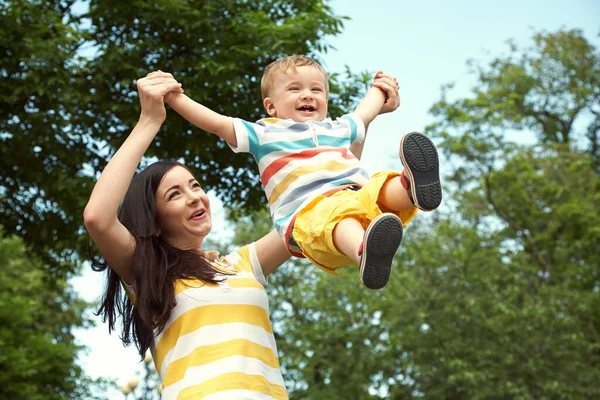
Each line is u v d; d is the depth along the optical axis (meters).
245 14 10.09
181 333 2.91
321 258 2.90
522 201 22.64
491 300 17.20
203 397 2.74
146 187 3.13
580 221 21.77
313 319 19.77
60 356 15.79
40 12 10.02
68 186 9.70
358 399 17.83
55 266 11.59
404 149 2.79
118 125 10.23
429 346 17.14
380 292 18.36
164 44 10.09
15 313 15.61
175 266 3.04
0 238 17.75
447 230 20.14
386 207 2.98
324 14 9.98
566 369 16.72
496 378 16.36
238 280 3.07
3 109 10.04
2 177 10.52
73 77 9.99
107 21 10.53
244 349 2.88
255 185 10.73
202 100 9.98
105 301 3.18
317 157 3.14
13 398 14.29
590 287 21.36
